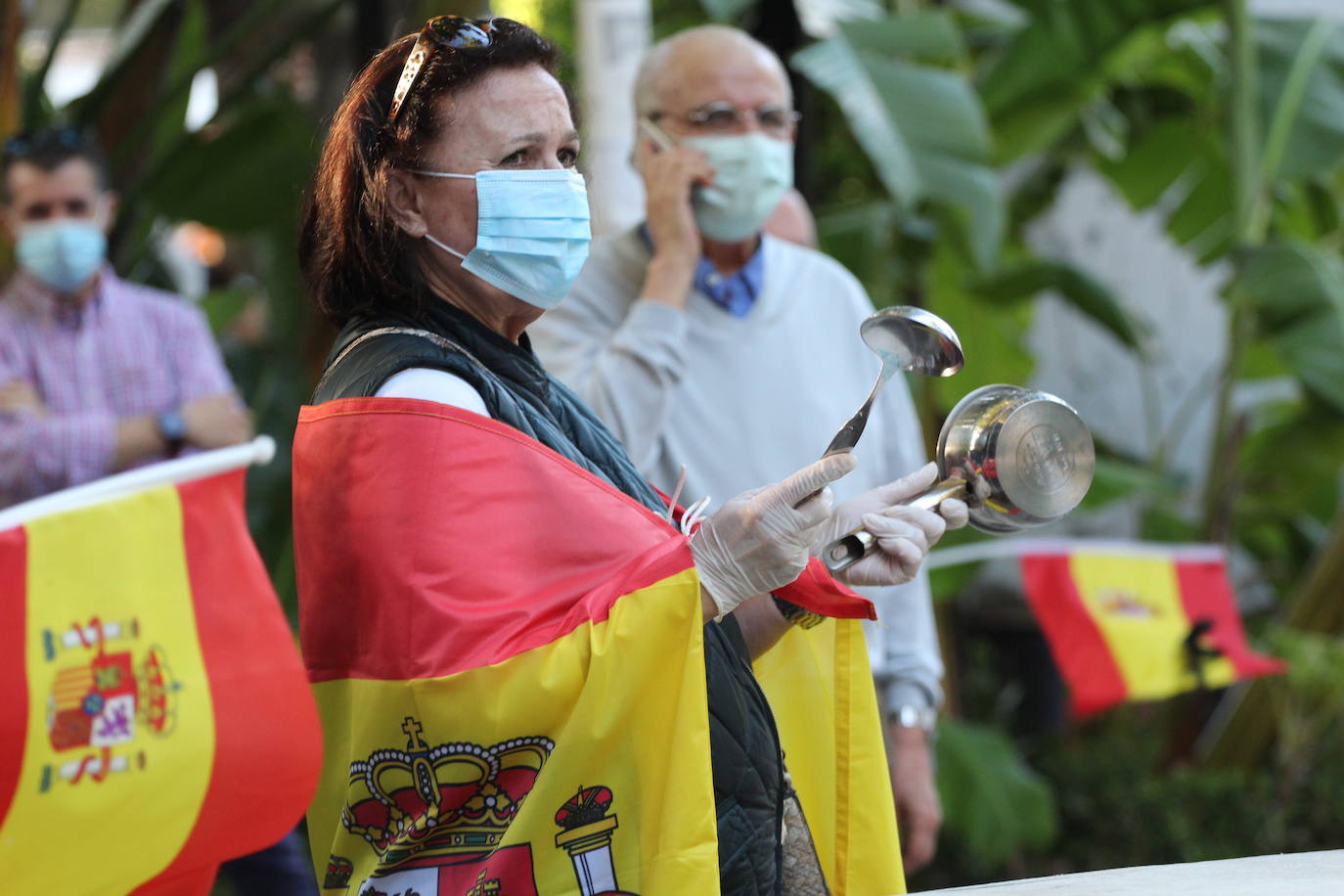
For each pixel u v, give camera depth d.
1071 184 22.53
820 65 13.70
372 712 4.53
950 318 18.17
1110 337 22.33
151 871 5.41
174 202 14.17
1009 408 5.08
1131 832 16.28
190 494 5.66
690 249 7.19
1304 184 17.94
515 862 4.41
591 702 4.37
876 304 15.92
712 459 7.23
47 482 9.25
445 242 4.95
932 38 14.14
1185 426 21.62
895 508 4.99
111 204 10.07
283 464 14.14
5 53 12.23
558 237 4.97
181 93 13.50
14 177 9.59
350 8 16.00
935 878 16.02
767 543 4.54
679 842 4.39
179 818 5.44
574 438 5.18
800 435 7.36
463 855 4.55
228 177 14.09
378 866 4.58
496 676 4.37
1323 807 16.05
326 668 4.73
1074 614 11.73
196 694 5.52
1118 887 3.99
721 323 7.40
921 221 16.98
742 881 4.80
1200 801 16.25
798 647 5.57
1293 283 14.52
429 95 4.86
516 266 4.96
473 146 4.89
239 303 15.59
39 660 5.26
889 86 13.62
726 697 4.88
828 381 7.54
